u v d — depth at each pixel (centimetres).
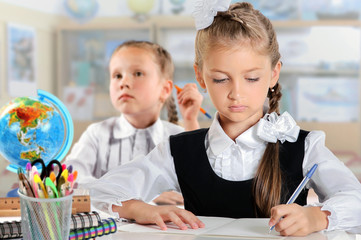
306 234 101
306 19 401
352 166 353
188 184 132
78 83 443
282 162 127
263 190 123
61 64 443
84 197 102
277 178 124
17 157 144
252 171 127
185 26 416
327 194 122
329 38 396
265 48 116
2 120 143
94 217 97
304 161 127
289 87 398
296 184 126
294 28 399
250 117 128
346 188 119
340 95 395
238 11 122
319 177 123
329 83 395
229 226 108
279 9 403
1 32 434
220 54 114
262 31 117
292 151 127
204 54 118
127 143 217
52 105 152
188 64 416
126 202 122
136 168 133
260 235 99
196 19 121
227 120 129
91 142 221
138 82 211
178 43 418
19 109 143
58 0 442
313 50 398
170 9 421
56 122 148
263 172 124
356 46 394
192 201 132
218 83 117
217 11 121
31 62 445
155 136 217
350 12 398
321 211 107
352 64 394
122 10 431
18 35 442
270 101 132
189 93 218
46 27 447
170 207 115
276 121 127
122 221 119
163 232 104
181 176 133
